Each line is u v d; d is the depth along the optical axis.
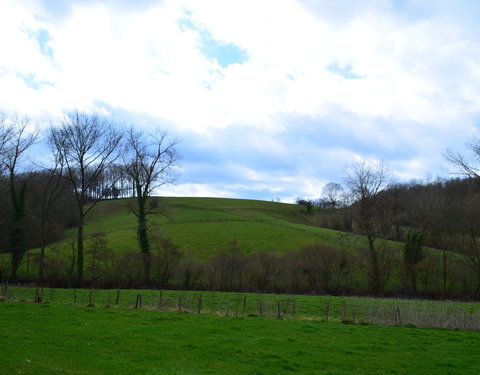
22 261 55.50
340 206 62.12
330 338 17.83
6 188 60.81
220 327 19.06
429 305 31.02
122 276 51.41
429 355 15.53
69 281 48.62
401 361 14.55
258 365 13.15
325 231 84.69
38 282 46.88
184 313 23.25
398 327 21.16
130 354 13.67
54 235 68.00
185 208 113.94
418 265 51.56
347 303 31.81
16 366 11.45
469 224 52.34
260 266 52.38
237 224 86.00
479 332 20.42
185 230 80.38
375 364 14.05
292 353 14.88
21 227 53.09
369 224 55.00
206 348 14.95
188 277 51.09
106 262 52.91
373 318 23.17
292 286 51.47
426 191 86.19
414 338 18.41
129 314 21.48
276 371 12.57
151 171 56.91
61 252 58.84
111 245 68.75
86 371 11.54
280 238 74.44
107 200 127.31
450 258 54.62
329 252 54.47
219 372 12.10
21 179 62.62
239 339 16.62
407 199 78.94
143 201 57.00
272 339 16.94
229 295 36.84
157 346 14.89
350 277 54.06
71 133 50.00
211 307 29.03
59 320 18.81
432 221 63.56
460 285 51.44
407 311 24.64
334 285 51.16
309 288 51.00
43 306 23.08
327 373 12.49
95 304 26.41
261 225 85.88
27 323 17.70
